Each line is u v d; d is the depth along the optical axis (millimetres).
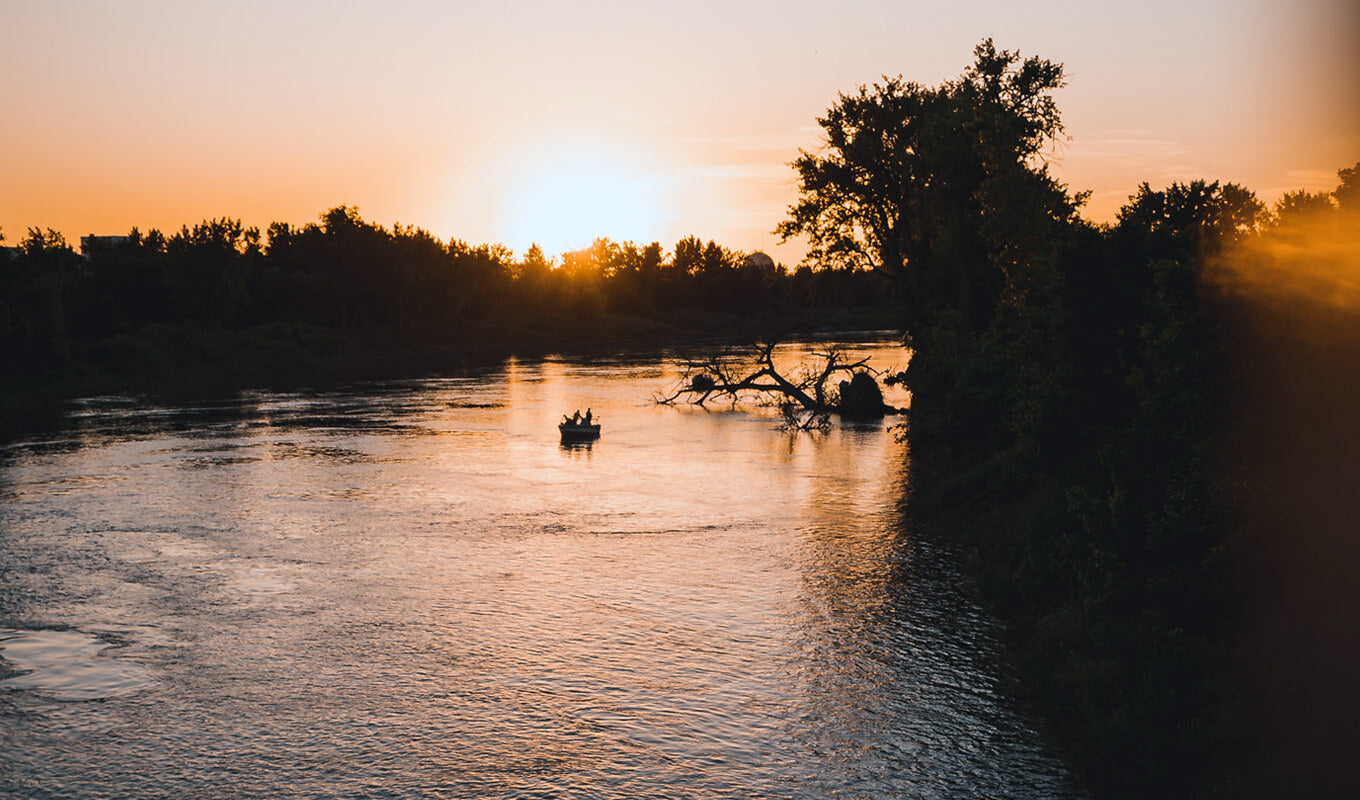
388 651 20391
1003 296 38938
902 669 19406
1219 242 20828
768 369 65312
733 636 21297
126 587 24938
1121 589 17203
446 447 49688
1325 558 13500
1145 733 14289
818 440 51906
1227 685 13930
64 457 46219
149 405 71000
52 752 15984
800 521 32406
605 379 93000
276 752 15953
